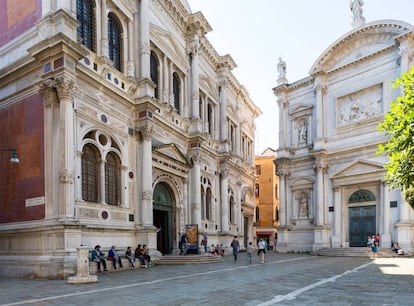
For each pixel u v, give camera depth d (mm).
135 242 21578
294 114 39719
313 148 36750
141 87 22922
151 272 17562
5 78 18969
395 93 31781
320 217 34844
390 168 13469
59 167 16172
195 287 12414
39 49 16938
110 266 17984
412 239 28797
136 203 22047
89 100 18953
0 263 17156
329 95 36875
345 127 34938
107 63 20609
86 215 18016
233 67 39469
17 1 19469
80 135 18078
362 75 34438
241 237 40406
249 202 45906
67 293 11203
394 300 9859
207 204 33656
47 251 15773
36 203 16703
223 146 36312
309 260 25781
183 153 29422
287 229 37875
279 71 41062
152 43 25984
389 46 32250
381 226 31266
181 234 27594
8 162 18266
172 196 27875
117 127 21109
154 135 25188
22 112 18109
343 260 25484
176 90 30125
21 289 12117
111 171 20734
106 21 21234
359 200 33438
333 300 9906
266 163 57656
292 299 10070
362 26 34188
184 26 31203
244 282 13711
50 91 16797
